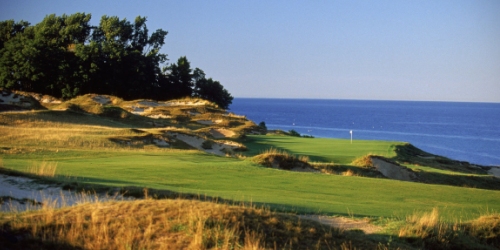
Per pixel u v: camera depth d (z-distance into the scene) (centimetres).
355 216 1462
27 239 975
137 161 2594
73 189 1541
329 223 1340
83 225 1046
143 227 1045
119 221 1065
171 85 9512
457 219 1627
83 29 9294
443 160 4650
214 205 1162
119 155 2867
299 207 1526
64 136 3434
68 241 980
